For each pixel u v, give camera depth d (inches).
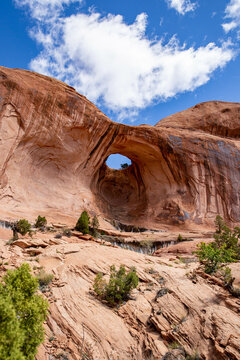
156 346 243.0
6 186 800.3
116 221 1106.1
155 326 273.4
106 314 302.7
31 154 914.1
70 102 971.3
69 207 966.4
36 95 875.4
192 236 960.3
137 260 489.4
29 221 743.1
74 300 323.0
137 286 372.8
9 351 150.9
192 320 262.1
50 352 241.4
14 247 485.1
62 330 270.1
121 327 282.4
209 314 260.4
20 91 837.8
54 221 832.3
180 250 756.6
